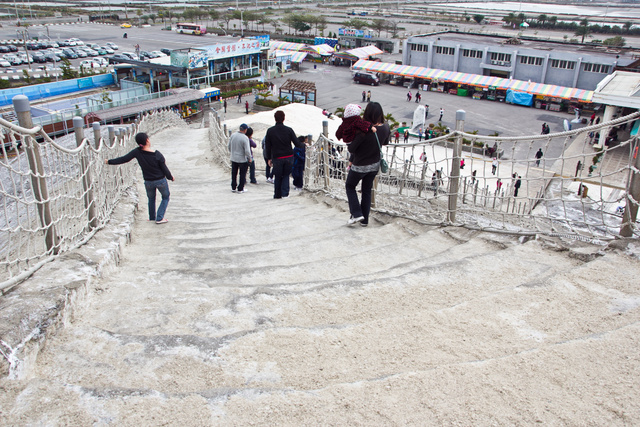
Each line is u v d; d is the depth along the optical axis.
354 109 5.70
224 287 3.92
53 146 4.43
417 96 50.03
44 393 2.38
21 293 3.44
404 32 112.62
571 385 2.43
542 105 48.25
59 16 141.38
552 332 3.02
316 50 73.31
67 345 3.03
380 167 6.14
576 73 49.44
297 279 4.36
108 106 39.75
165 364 2.78
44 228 4.19
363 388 2.43
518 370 2.55
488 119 43.72
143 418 2.23
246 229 6.68
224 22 138.00
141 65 53.03
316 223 6.70
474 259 4.31
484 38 63.09
